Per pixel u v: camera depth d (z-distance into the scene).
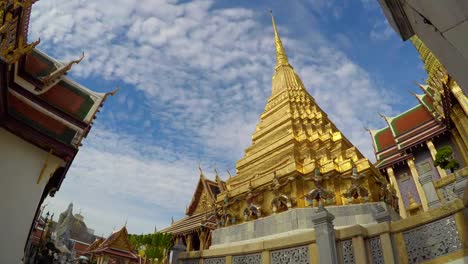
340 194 15.62
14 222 14.09
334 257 9.41
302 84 27.58
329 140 18.22
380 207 11.77
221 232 16.83
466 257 7.60
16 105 16.09
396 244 9.12
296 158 17.58
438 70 28.41
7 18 13.65
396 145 36.69
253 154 20.94
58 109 18.20
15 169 14.92
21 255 13.87
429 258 8.34
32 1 14.70
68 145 16.73
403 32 4.40
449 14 2.76
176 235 32.12
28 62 18.72
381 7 4.34
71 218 58.62
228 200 18.48
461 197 8.83
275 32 33.16
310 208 14.30
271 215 15.15
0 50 13.38
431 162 31.95
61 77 19.83
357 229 9.68
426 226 8.68
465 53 2.73
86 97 20.17
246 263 11.63
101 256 35.78
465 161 28.56
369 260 9.35
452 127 30.05
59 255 34.22
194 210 35.38
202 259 13.00
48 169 16.16
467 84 3.01
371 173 15.83
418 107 37.78
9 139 15.22
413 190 32.22
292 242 10.69
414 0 3.19
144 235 30.84
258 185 17.33
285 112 22.31
